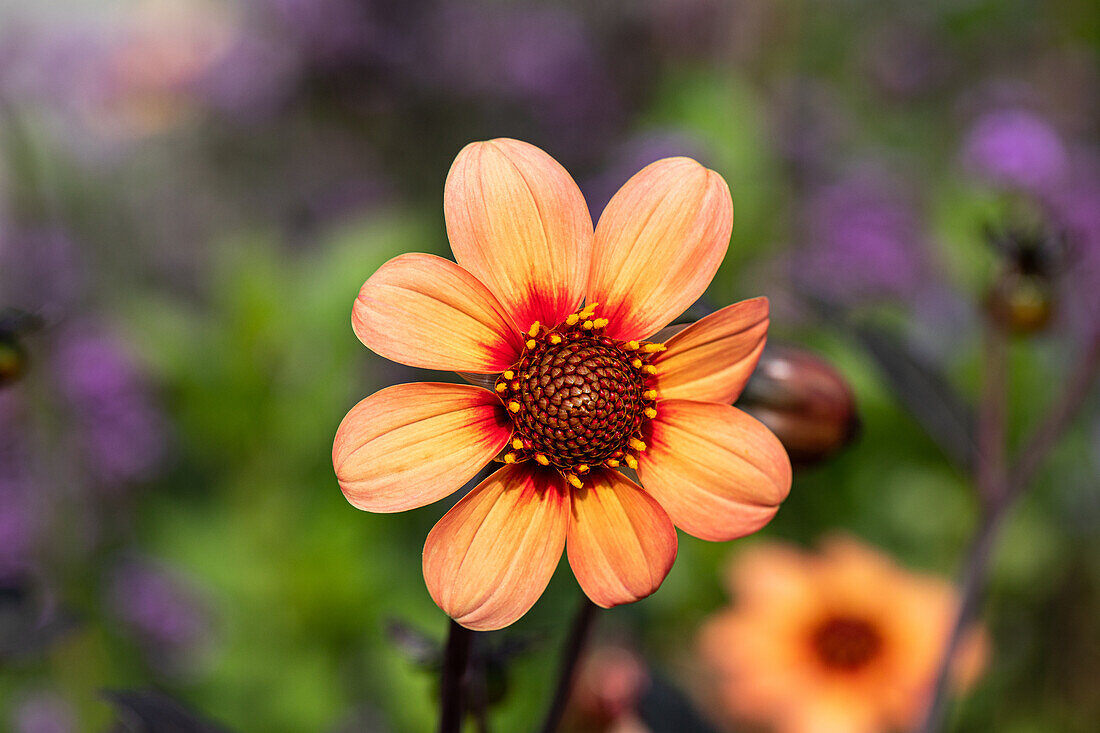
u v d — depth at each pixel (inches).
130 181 53.2
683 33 56.8
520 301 17.6
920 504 37.4
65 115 47.1
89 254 46.9
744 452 17.4
